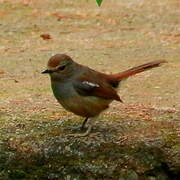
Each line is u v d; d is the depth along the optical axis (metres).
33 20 21.81
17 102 14.52
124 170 11.95
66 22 21.64
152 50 18.97
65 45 19.48
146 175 11.99
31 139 12.31
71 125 12.84
